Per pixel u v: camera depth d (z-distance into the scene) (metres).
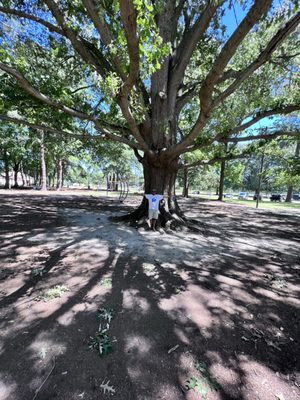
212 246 6.23
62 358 2.14
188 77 9.97
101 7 3.53
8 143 22.59
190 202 21.48
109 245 5.80
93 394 1.81
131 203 17.17
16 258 4.67
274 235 8.38
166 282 3.83
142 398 1.80
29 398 1.75
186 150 7.68
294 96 6.73
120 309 2.97
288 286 3.97
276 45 3.90
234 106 7.64
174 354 2.26
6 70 4.62
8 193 21.20
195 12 7.48
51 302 3.06
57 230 7.29
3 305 2.96
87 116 6.67
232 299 3.39
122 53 3.77
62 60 8.04
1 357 2.12
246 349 2.39
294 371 2.14
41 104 6.45
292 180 15.85
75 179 50.78
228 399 1.83
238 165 31.78
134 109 6.00
